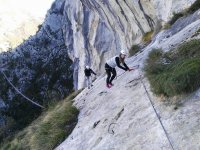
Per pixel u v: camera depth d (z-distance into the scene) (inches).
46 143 658.2
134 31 1382.9
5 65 4453.7
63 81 3548.2
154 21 1186.0
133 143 408.2
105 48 1930.4
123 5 1343.5
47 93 3469.5
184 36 626.5
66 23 3164.4
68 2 2795.3
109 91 642.2
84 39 2180.1
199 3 766.5
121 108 514.3
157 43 762.8
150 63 571.2
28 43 4618.6
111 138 458.3
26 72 4133.9
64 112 727.1
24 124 2174.0
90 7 1825.8
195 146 338.6
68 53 3644.2
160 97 449.1
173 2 866.1
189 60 443.5
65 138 644.1
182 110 396.5
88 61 2235.5
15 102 3654.0
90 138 520.7
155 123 410.0
